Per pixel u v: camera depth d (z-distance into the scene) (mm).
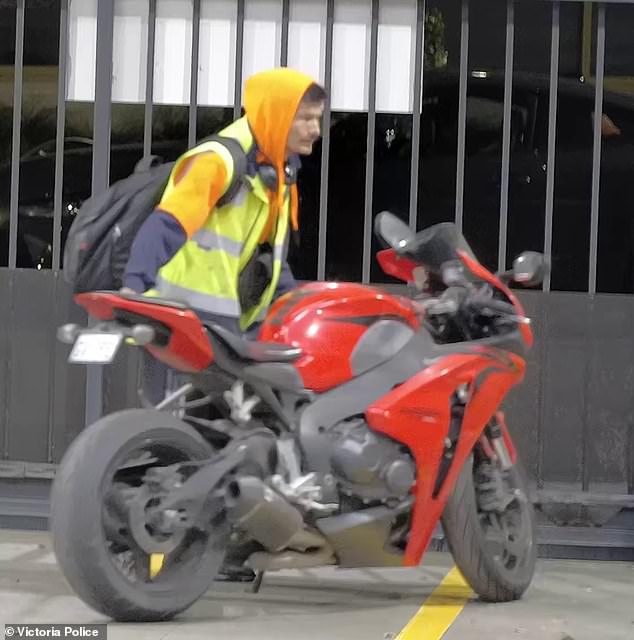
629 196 10938
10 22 10898
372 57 10695
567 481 10531
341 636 6801
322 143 10703
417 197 10828
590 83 10930
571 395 10539
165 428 6672
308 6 10750
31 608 7250
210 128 10805
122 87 10805
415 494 7488
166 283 7598
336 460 7117
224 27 10742
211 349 6684
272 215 7914
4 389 10578
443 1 10875
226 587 7367
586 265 11023
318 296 7449
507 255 11062
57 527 6395
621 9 10867
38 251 10883
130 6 10727
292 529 6777
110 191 7598
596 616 7805
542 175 11023
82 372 10539
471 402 7754
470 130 11000
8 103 10977
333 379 7262
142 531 6512
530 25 10914
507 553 8227
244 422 6945
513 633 7090
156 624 6773
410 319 7715
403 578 9047
